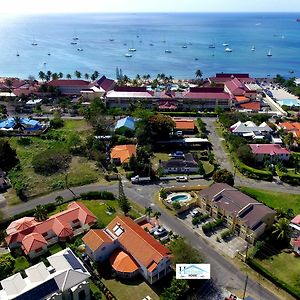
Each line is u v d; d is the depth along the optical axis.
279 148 166.75
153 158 168.62
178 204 124.19
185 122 199.88
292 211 122.94
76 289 85.56
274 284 95.00
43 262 97.44
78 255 102.75
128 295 91.06
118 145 176.00
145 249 96.88
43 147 179.75
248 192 139.12
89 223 115.31
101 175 152.38
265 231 113.75
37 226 111.56
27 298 81.00
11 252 106.19
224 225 119.00
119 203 124.69
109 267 100.12
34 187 142.50
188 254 97.31
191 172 155.00
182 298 88.94
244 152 159.50
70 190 141.00
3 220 119.69
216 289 92.88
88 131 199.25
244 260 102.88
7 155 160.00
